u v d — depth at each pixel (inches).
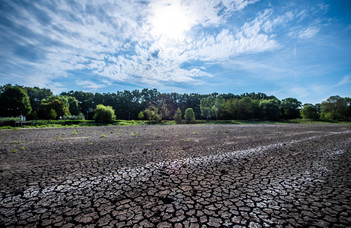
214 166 210.7
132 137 474.9
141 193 137.9
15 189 141.3
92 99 2827.3
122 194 135.9
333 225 99.2
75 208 115.0
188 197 132.2
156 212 111.0
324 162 233.3
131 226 96.3
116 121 1547.7
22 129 749.9
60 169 192.4
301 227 97.3
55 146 329.1
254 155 268.1
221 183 159.9
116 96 3038.9
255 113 2397.9
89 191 140.2
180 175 179.3
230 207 118.3
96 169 193.6
